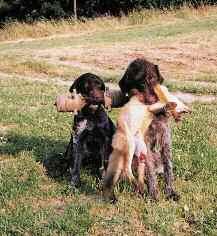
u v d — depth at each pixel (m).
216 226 3.04
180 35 13.19
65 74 9.01
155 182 3.28
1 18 19.11
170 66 9.67
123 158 2.95
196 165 3.87
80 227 3.01
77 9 18.97
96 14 18.88
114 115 5.40
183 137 4.55
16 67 9.52
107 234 2.97
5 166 3.91
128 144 2.95
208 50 10.98
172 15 17.05
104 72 9.03
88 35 15.08
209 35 12.88
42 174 3.75
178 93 7.13
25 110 5.73
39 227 3.01
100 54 11.12
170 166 3.29
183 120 5.11
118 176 2.96
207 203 3.31
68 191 3.46
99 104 3.33
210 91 7.12
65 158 3.77
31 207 3.27
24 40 15.59
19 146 4.35
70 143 3.71
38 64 9.54
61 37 15.27
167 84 7.45
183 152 4.13
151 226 3.02
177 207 3.24
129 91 3.12
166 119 3.16
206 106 6.01
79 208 3.21
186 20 16.47
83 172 3.74
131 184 3.42
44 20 18.00
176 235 2.97
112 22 16.75
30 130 4.83
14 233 2.98
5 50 12.81
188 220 3.12
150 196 3.30
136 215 3.17
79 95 3.30
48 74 9.16
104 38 13.78
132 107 3.05
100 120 3.38
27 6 18.88
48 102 6.24
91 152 3.62
